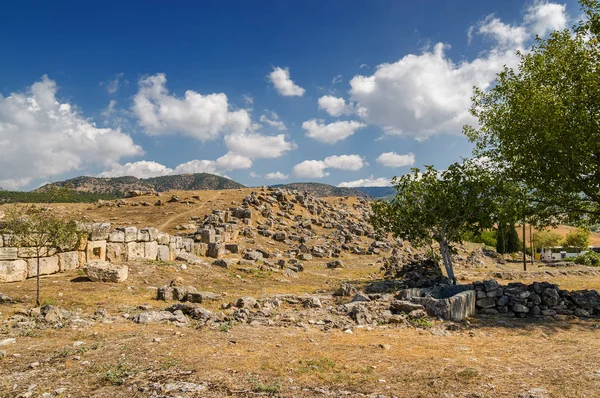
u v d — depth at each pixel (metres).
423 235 24.91
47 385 7.34
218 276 25.02
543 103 17.73
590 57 18.34
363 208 84.62
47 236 16.42
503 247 54.75
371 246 51.81
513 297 15.79
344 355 9.44
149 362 8.55
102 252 23.42
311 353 9.53
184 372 8.00
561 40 20.34
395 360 9.06
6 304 14.77
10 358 8.73
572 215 20.14
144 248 26.39
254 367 8.37
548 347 10.60
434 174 23.58
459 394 6.95
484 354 9.75
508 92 21.88
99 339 10.34
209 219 48.41
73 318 12.52
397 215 25.05
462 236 25.02
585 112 16.92
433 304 14.57
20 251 19.59
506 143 20.56
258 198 66.25
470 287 16.36
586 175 18.11
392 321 13.66
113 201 62.25
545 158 18.38
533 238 64.56
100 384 7.42
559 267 40.16
